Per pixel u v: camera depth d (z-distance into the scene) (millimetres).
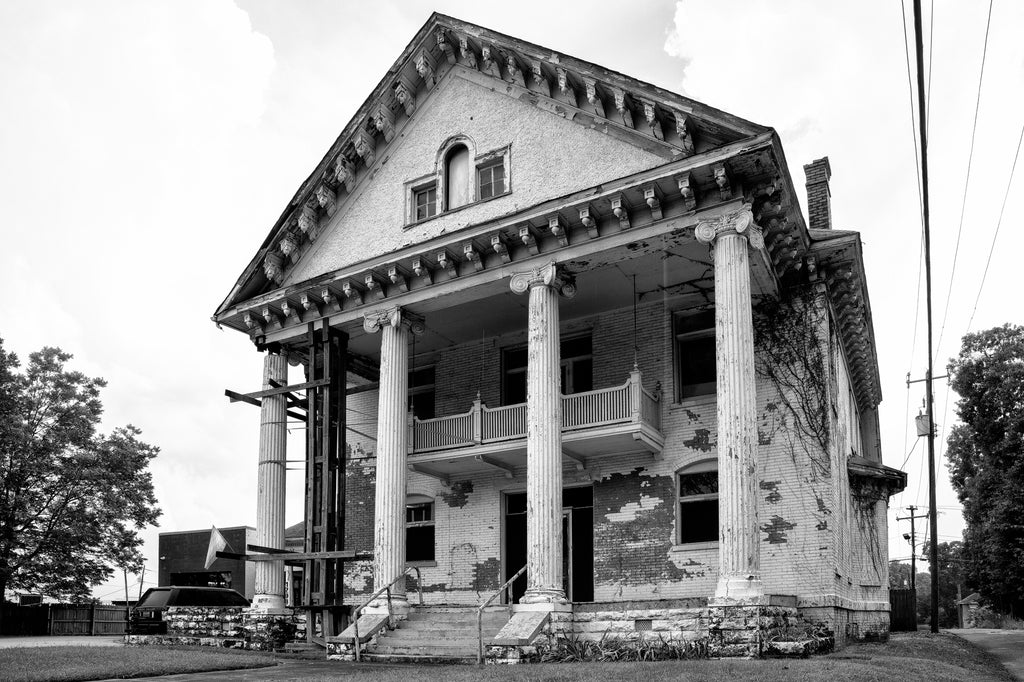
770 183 17859
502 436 22797
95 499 37250
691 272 21578
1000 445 39781
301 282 23375
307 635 22125
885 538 24781
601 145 20312
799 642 15312
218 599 28000
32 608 36531
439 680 12320
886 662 14109
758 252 18688
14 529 35594
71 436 36531
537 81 21484
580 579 22938
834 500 19719
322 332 23750
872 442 32375
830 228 26234
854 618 21766
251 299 24422
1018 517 37938
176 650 20125
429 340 26203
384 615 20141
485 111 22578
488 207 21656
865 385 29359
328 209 24609
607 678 11797
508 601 23672
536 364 19484
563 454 22422
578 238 19734
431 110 23688
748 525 16203
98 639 28656
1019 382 40125
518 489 24328
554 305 20016
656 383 22578
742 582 15828
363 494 27328
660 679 11430
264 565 23625
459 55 23297
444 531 25172
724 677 11438
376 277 22391
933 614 33469
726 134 18250
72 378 37469
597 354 23688
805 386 20578
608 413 21328
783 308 21203
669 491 21750
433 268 21766
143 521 38250
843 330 23594
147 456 38531
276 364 24984
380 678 12914
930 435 34156
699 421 21766
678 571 21156
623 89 19625
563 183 20594
